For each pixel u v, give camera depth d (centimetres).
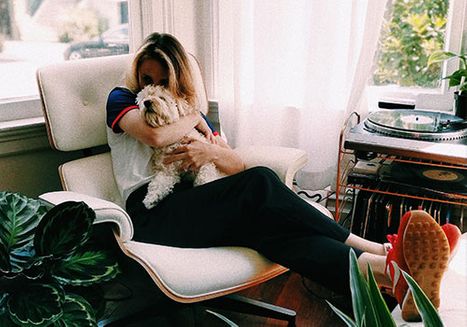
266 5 210
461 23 212
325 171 222
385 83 230
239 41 218
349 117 205
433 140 176
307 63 210
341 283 148
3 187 198
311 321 185
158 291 202
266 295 200
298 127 227
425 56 221
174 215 167
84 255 139
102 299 146
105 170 184
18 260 131
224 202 164
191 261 148
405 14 219
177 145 175
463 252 154
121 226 143
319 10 202
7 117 202
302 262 152
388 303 185
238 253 157
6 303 125
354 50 205
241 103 226
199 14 238
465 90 194
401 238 133
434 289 132
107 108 176
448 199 183
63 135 180
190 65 180
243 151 191
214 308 189
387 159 188
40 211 141
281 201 160
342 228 162
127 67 190
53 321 122
